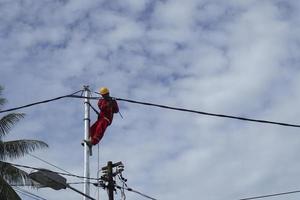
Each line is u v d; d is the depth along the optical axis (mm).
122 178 21156
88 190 19172
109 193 20750
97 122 19750
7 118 26359
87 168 19328
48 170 18438
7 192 24812
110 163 21203
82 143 19609
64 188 18438
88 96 19953
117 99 17594
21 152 26203
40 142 26500
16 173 25141
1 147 25984
